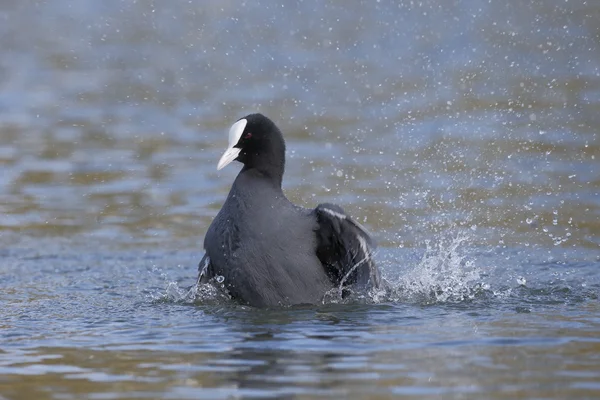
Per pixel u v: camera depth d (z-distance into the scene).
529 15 30.09
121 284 11.51
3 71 26.45
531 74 24.31
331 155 18.22
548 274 11.66
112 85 24.88
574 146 18.28
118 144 19.61
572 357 7.87
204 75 25.69
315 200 15.45
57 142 19.78
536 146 18.30
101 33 31.28
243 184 10.12
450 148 18.34
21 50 29.12
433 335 8.70
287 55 27.48
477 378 7.36
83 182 17.06
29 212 15.36
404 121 20.53
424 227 14.11
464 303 10.13
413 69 25.39
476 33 28.38
